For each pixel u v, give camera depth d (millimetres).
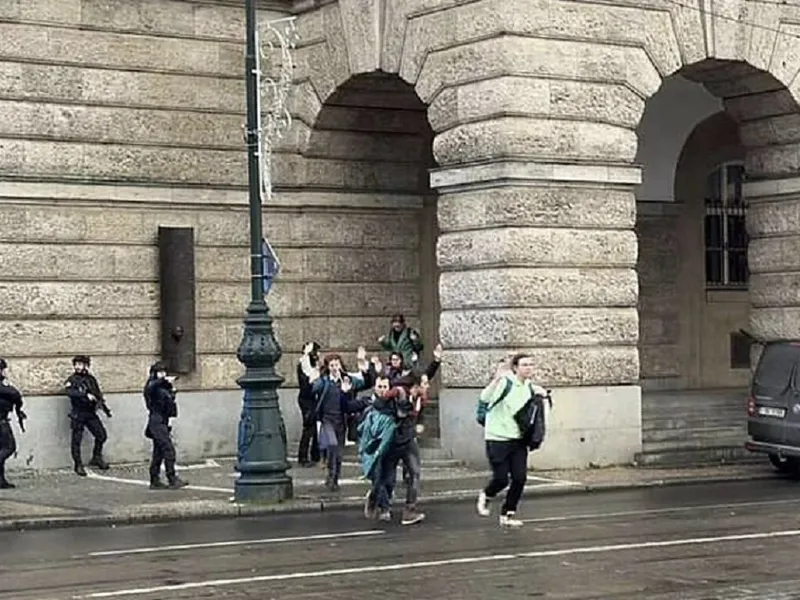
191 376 27422
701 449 26234
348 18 27547
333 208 29000
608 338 25078
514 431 18188
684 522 18062
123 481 24359
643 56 25531
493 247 24438
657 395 30562
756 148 28469
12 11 25750
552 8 24578
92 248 26422
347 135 29031
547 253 24516
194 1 27578
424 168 29984
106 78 26641
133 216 26906
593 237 25000
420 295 30016
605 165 25062
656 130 32562
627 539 16438
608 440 25047
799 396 24328
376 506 19297
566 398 24609
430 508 20547
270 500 21031
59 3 26188
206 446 27578
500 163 24281
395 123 29328
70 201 26219
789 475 25047
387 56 26734
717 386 34156
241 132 28078
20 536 18438
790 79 27297
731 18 26547
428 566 14578
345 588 13312
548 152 24500
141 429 26828
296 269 28812
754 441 24953
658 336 33344
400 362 22750
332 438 22406
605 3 25094
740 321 34375
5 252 25578
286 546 16531
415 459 19016
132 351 26766
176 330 27094
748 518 18453
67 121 26234
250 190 21578
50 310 25953
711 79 27828
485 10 24531
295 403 28703
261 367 21297
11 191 25609
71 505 21016
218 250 27828
